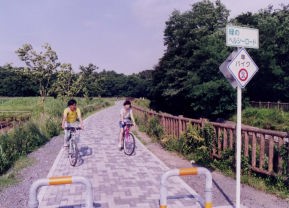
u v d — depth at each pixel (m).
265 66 42.91
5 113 27.69
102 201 6.03
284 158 6.68
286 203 6.03
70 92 38.53
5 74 94.06
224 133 8.74
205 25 50.75
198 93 35.91
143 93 119.12
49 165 9.32
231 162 8.34
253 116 30.66
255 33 5.87
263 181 7.10
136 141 13.79
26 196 6.48
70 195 6.34
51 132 15.84
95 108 42.19
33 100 47.41
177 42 51.88
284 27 45.62
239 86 5.60
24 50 35.25
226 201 6.13
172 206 5.73
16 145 10.69
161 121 14.64
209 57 38.62
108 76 124.62
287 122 26.17
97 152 11.30
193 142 10.23
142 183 7.27
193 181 7.54
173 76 45.41
